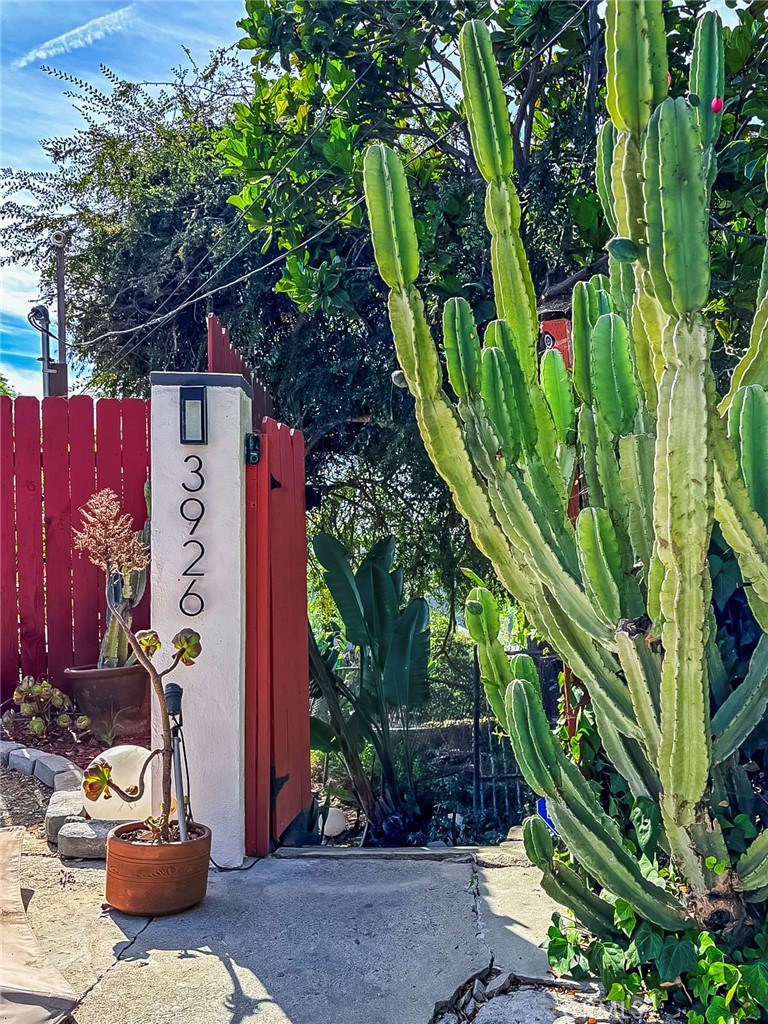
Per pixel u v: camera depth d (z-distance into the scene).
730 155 4.30
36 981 2.50
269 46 5.22
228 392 3.71
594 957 2.52
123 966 2.68
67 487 5.69
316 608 7.73
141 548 3.40
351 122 5.36
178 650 3.35
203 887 3.15
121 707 5.26
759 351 2.41
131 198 7.89
